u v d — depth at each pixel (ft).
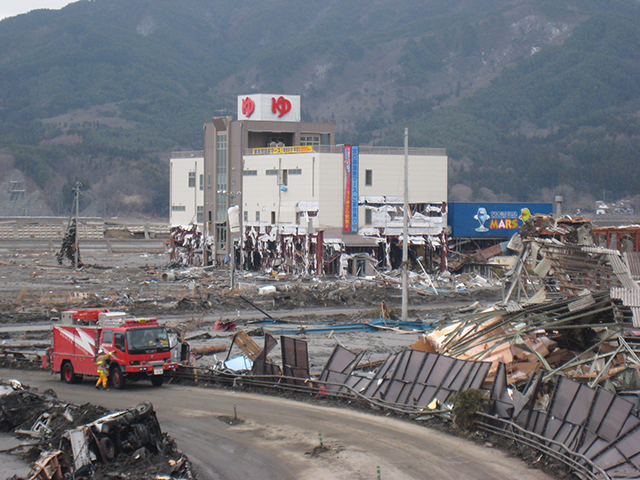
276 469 62.80
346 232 301.22
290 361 96.43
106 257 421.59
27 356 126.82
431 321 171.42
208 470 63.26
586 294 92.68
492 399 73.15
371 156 303.68
